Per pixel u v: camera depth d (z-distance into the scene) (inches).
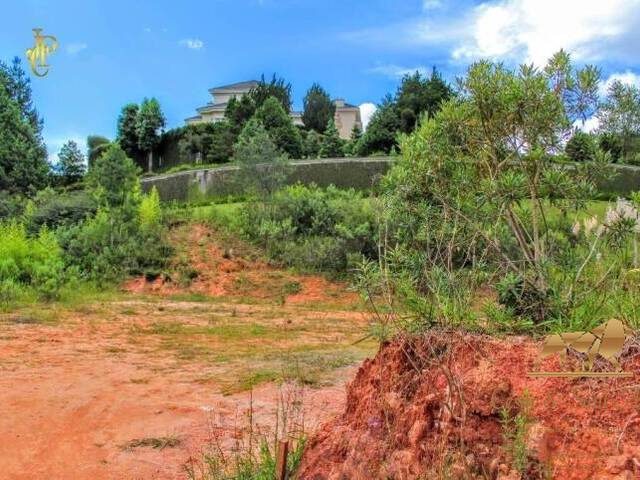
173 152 1847.9
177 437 219.9
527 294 147.5
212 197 1251.2
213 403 262.1
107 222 849.5
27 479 188.2
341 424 149.1
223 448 203.0
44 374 317.1
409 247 170.2
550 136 177.3
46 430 230.5
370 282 146.4
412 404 130.0
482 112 178.2
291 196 949.8
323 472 137.6
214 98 2854.3
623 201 173.6
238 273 802.2
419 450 121.7
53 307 576.4
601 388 110.0
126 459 202.1
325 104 2391.7
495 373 122.0
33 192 1369.3
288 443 152.2
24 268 693.3
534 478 105.7
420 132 185.6
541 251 165.6
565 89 179.3
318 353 369.1
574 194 174.6
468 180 172.1
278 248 844.6
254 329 489.7
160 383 300.4
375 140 1710.1
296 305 689.0
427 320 142.9
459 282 147.8
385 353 145.2
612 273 152.7
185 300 698.2
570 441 105.6
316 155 1814.7
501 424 115.7
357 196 1013.2
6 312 533.3
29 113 1866.4
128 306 615.5
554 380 114.5
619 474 97.0
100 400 269.7
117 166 932.6
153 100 1898.4
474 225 151.9
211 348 399.9
